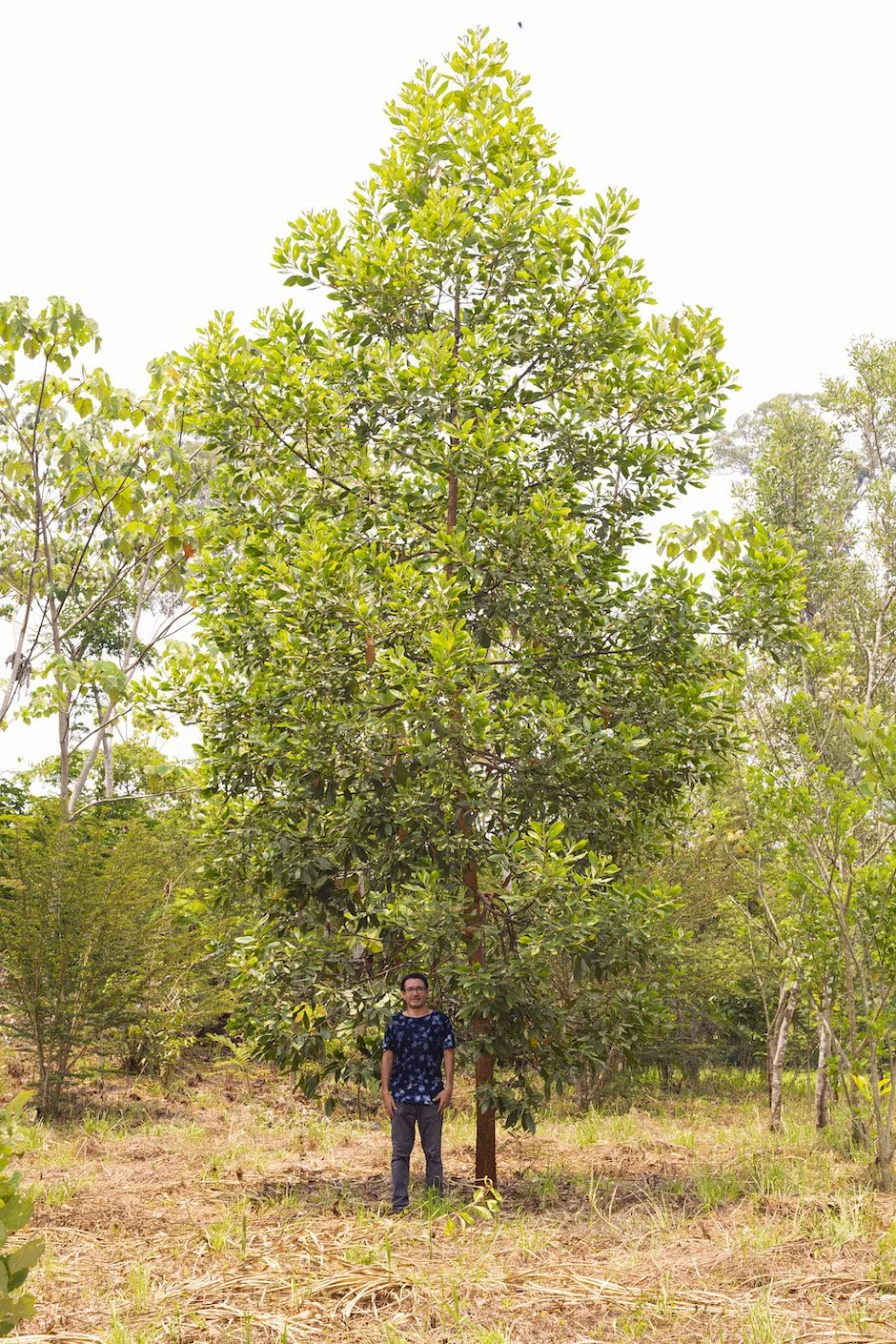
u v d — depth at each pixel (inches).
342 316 326.3
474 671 275.0
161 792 543.8
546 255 311.1
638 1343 159.8
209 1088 530.6
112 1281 193.5
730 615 306.7
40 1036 428.8
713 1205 263.3
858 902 319.9
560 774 286.0
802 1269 197.5
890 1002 330.6
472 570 289.9
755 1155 337.4
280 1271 197.0
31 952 424.8
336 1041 297.3
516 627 300.7
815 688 419.8
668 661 307.4
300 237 321.7
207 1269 201.6
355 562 291.1
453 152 322.3
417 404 296.4
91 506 583.2
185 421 330.0
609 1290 185.0
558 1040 288.5
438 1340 161.9
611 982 372.2
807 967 355.3
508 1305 176.1
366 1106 489.7
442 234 306.5
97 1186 293.0
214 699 307.1
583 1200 283.9
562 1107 563.2
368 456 325.1
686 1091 681.0
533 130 320.2
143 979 453.7
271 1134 411.2
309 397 310.5
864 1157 325.4
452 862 287.6
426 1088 272.2
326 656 284.0
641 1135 431.8
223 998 500.4
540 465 322.3
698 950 607.8
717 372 313.1
